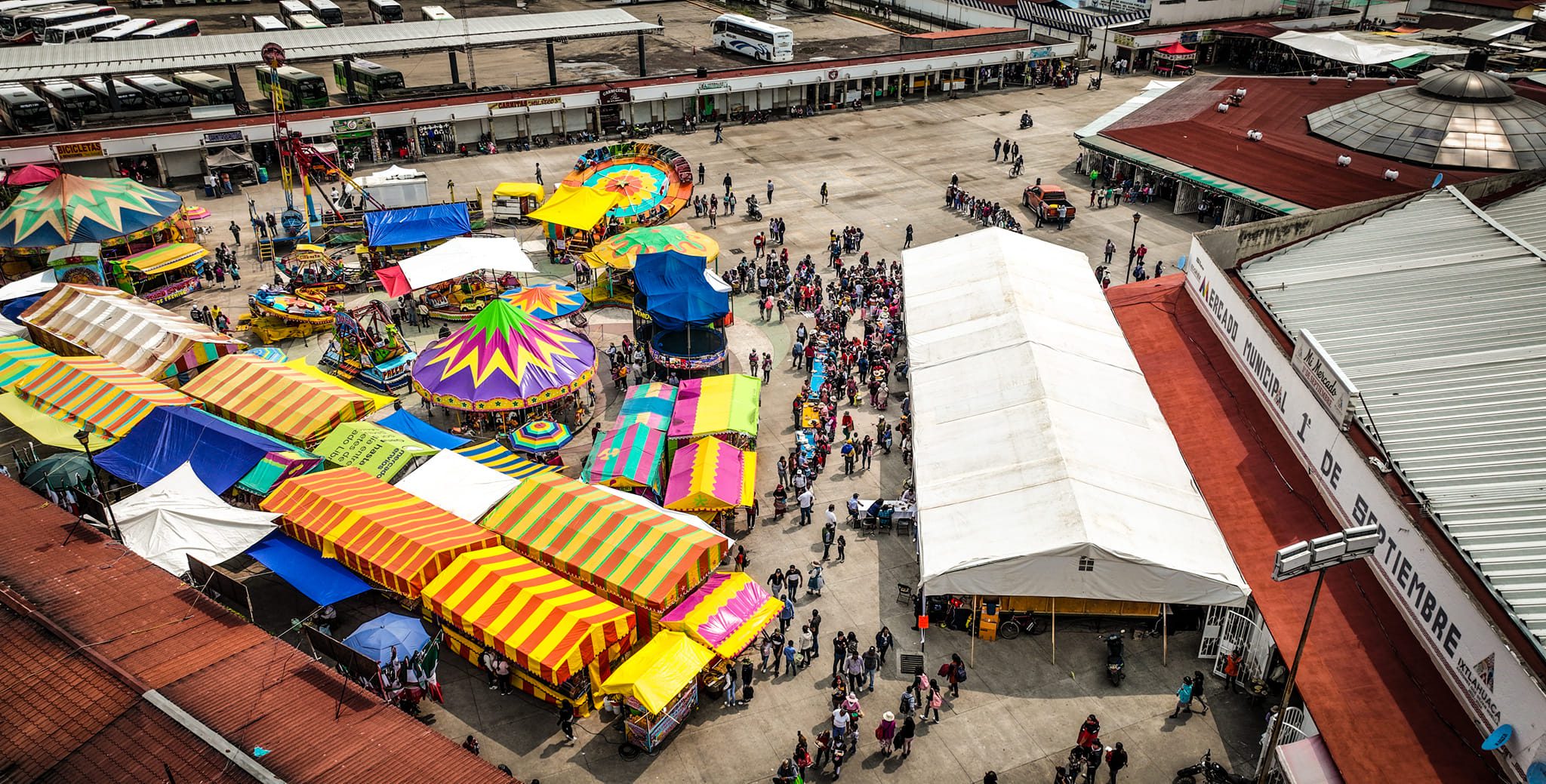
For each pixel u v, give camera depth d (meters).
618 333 53.62
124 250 59.47
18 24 110.69
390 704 25.06
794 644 32.56
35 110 76.06
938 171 78.06
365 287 58.03
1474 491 26.44
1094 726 26.98
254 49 81.69
